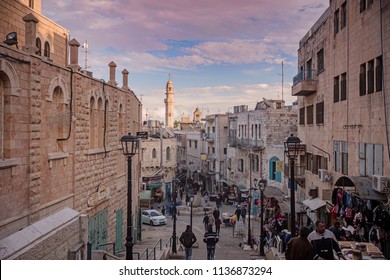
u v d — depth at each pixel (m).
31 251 8.91
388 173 14.73
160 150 63.31
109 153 22.56
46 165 14.96
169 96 118.88
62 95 16.34
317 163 26.02
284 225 28.92
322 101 24.80
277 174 39.28
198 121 103.12
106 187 21.94
